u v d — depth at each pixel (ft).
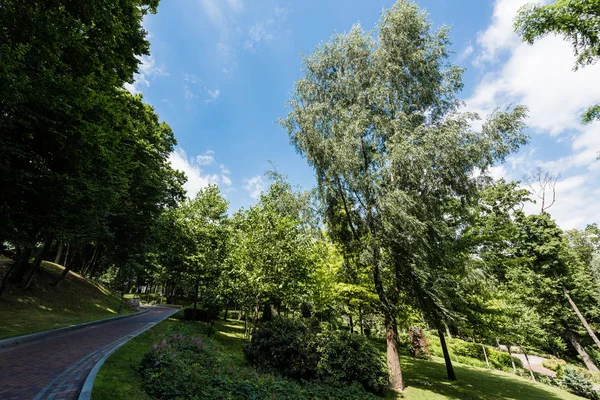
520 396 42.50
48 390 16.65
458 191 36.99
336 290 51.85
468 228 44.62
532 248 99.35
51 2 27.81
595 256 115.14
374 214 39.70
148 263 90.48
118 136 41.32
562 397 46.50
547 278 94.12
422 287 37.83
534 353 99.86
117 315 68.23
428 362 67.26
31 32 26.16
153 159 67.97
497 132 36.11
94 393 15.17
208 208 65.05
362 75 44.27
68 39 28.81
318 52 48.44
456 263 39.93
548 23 25.76
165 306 132.36
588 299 97.45
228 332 63.93
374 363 33.12
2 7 23.76
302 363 31.12
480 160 35.50
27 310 48.21
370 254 38.68
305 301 50.03
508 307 60.34
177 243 60.59
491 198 106.93
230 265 51.13
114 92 45.14
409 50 42.34
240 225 56.65
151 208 70.18
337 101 46.24
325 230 47.09
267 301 47.96
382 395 32.65
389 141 39.11
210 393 18.06
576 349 95.71
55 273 76.28
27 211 31.94
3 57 22.95
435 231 36.68
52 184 31.48
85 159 33.88
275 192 48.85
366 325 82.07
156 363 20.29
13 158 29.07
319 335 34.94
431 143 35.94
